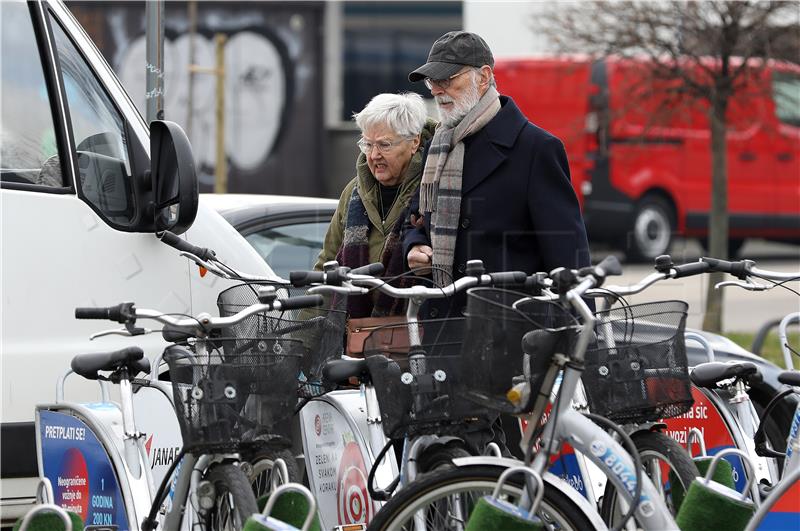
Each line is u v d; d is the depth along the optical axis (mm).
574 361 14359
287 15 61656
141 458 17094
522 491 14648
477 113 18500
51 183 19672
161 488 15922
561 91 57656
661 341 16312
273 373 15062
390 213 19656
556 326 14500
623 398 16109
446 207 18438
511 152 18406
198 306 20875
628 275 44250
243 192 62031
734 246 65812
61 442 17938
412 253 18656
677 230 60531
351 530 16844
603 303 17016
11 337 19078
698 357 24000
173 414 19047
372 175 20031
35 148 19641
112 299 19984
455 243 18422
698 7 42312
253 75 61594
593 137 58281
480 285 15852
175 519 15938
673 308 16375
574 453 17953
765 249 70062
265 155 62188
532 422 14539
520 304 14430
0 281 19016
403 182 19609
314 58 62188
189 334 15219
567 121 57656
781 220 63188
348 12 62812
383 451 16359
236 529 15000
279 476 16438
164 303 20484
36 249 19375
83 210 19859
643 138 48562
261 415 14945
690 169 60594
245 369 14930
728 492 15414
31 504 19266
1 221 19109
